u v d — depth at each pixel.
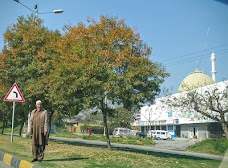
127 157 12.41
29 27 23.75
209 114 29.09
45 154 12.46
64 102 16.67
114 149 17.67
